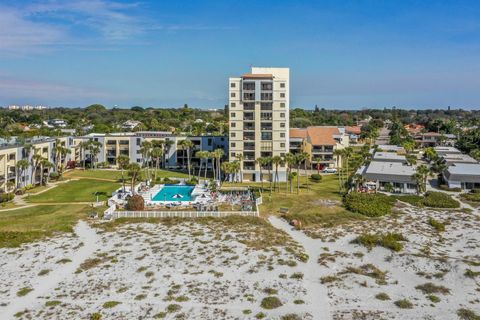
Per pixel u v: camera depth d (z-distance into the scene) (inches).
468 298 1909.4
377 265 2316.7
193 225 3080.7
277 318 1732.3
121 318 1736.0
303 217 3292.3
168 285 2044.8
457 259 2356.1
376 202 3683.6
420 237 2810.0
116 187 4660.4
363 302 1877.5
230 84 5078.7
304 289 2003.0
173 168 6378.0
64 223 3088.1
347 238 2792.8
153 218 3257.9
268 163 4505.4
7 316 1753.2
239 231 2918.3
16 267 2267.5
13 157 4345.5
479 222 3211.1
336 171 5930.1
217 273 2175.2
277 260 2358.5
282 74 5300.2
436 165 5526.6
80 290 1995.6
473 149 7485.2
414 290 1996.8
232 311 1791.3
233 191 4443.9
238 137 5137.8
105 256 2420.0
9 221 3127.5
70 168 6176.2
